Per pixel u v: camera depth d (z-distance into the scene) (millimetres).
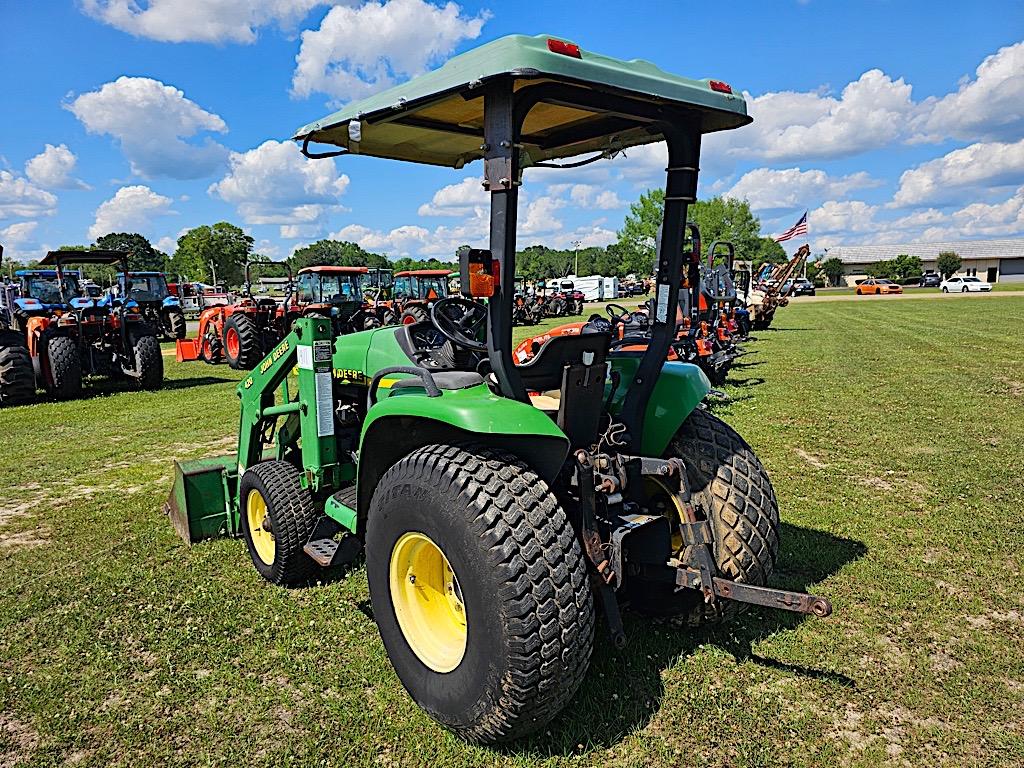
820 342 16469
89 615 3619
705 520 2852
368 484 3049
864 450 6496
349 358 3963
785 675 3000
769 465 6066
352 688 2963
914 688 2904
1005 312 26750
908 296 47000
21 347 10094
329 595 3773
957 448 6516
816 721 2709
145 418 8906
